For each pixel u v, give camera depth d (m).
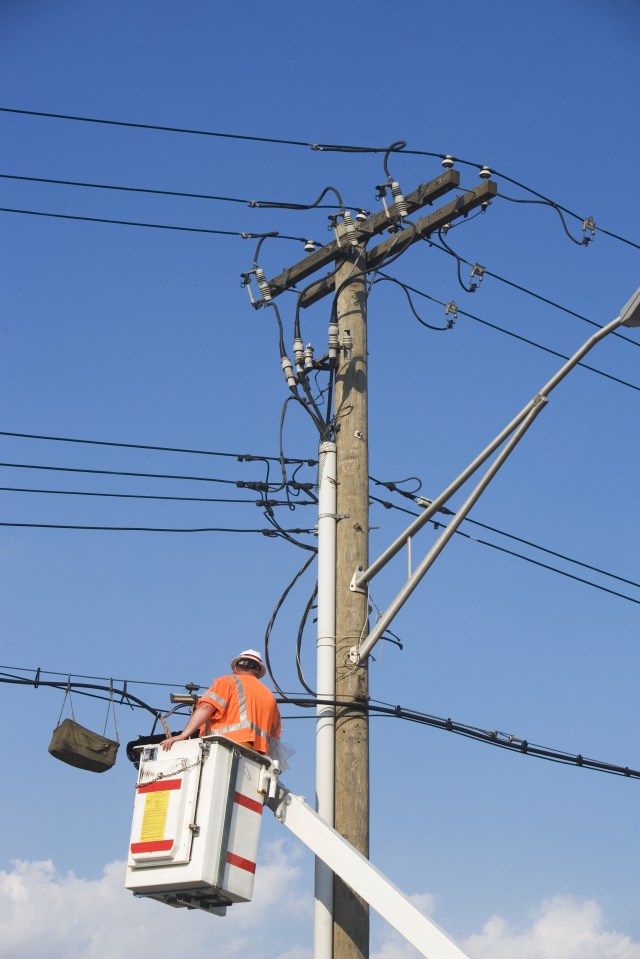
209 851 12.82
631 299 14.30
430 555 14.97
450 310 17.88
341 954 14.02
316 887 14.29
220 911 13.58
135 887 13.04
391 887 13.32
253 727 13.77
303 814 13.74
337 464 16.38
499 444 14.72
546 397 14.65
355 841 14.52
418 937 13.08
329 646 15.44
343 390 16.67
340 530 16.03
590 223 18.67
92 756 14.77
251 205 18.09
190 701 14.47
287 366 17.09
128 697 15.80
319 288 17.62
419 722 16.20
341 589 15.71
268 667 16.48
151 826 13.05
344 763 14.86
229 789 13.15
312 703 15.10
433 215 17.28
